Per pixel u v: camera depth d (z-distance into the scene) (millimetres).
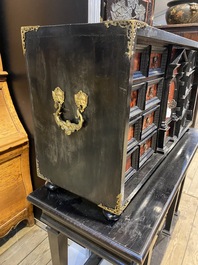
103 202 576
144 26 426
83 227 572
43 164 704
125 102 450
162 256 1121
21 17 863
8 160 1076
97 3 649
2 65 1044
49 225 719
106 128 497
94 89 486
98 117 501
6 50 1013
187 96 992
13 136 1058
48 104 604
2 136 1019
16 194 1167
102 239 537
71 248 1146
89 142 542
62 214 622
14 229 1318
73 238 661
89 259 1025
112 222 579
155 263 1074
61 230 686
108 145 509
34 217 1341
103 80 464
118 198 539
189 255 1182
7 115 1068
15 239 1256
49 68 559
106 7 723
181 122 971
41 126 653
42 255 1164
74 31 473
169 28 1303
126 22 397
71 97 541
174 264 1126
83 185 607
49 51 541
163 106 743
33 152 1154
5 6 899
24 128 1130
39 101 625
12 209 1162
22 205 1222
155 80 648
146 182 724
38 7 779
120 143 487
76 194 655
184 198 1655
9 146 1025
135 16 929
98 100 488
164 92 723
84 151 562
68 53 504
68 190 665
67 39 492
